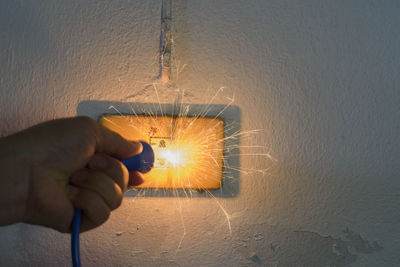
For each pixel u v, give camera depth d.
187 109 0.32
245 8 0.33
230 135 0.32
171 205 0.31
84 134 0.26
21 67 0.31
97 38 0.32
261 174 0.32
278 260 0.31
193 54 0.32
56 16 0.32
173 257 0.31
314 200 0.32
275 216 0.32
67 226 0.27
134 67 0.32
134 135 0.31
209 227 0.31
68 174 0.26
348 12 0.33
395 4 0.33
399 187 0.32
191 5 0.32
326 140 0.32
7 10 0.32
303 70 0.33
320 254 0.32
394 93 0.33
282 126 0.32
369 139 0.32
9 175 0.25
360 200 0.32
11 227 0.30
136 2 0.32
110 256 0.31
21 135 0.25
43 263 0.31
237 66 0.32
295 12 0.33
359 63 0.33
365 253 0.32
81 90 0.31
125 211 0.31
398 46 0.33
